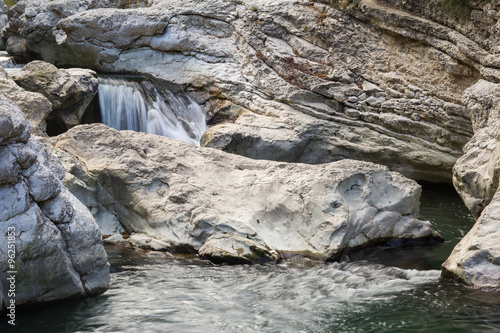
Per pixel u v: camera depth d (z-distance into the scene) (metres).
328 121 12.77
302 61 13.39
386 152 12.25
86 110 12.44
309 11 13.72
